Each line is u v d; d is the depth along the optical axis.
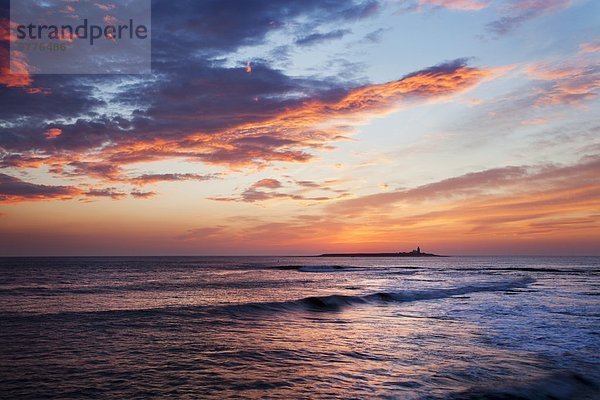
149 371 9.78
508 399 8.21
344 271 88.12
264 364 10.62
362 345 13.06
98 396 8.06
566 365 10.90
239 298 28.55
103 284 42.06
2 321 16.27
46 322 16.12
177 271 78.88
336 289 38.00
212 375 9.58
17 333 13.89
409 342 13.59
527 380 9.43
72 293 31.52
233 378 9.38
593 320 18.50
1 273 64.25
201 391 8.48
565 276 62.62
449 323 17.67
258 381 9.20
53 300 26.12
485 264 145.38
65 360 10.55
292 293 33.12
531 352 12.32
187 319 17.64
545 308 22.95
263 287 40.16
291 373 9.85
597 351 12.58
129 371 9.73
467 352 12.20
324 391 8.59
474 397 8.28
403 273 77.19
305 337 14.31
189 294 31.50
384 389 8.73
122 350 11.78
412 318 19.25
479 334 15.11
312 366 10.50
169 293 32.28
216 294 31.72
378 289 38.03
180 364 10.44
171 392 8.38
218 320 17.66
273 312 20.69
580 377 9.85
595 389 9.12
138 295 30.33
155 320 17.12
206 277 59.19
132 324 16.06
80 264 118.62
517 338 14.39
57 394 8.11
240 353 11.74
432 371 10.13
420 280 53.16
